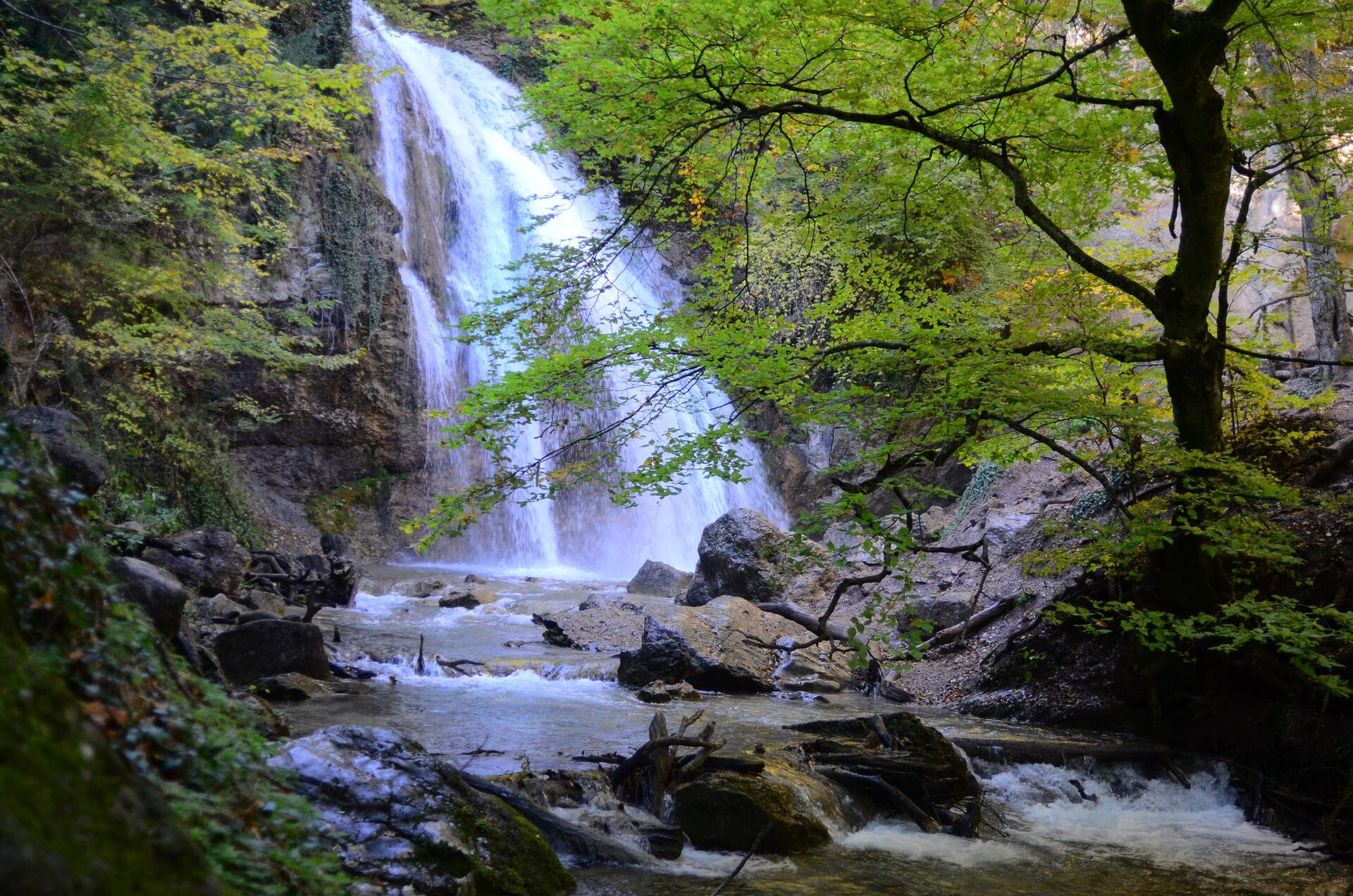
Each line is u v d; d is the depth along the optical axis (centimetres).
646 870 673
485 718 1032
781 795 762
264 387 2164
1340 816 855
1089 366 970
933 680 1340
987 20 880
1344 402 1350
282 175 2158
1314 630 739
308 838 330
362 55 2497
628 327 862
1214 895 711
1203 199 834
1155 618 828
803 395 820
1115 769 980
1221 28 752
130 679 275
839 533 2005
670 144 945
